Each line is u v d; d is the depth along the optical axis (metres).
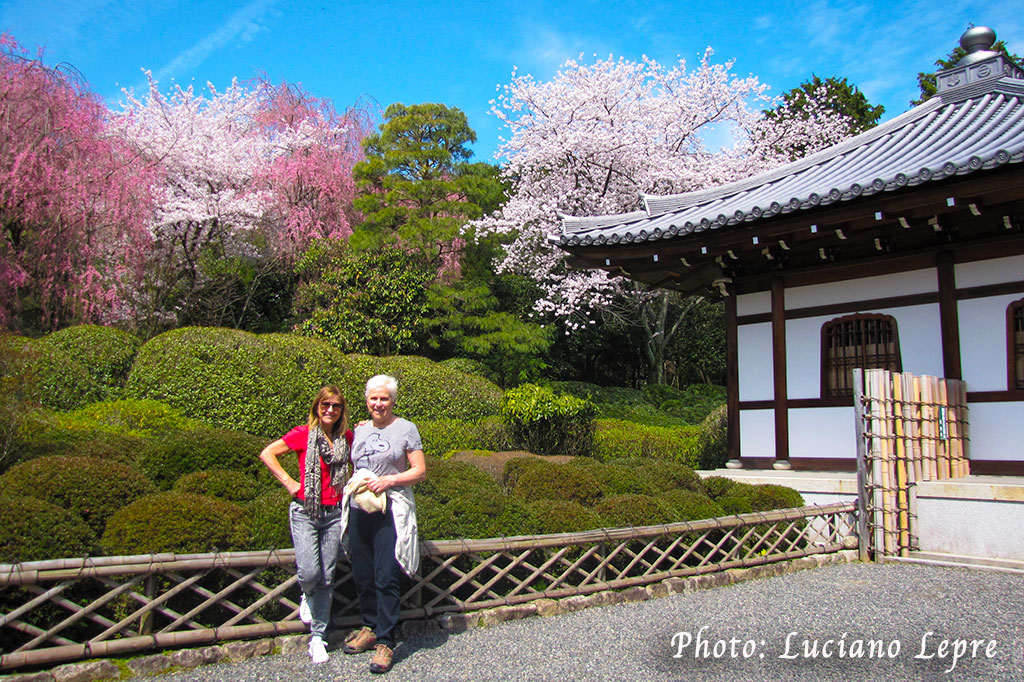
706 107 17.45
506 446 10.20
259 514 3.91
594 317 20.09
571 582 4.73
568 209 16.75
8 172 12.03
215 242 17.08
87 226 13.22
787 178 8.77
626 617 4.16
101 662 3.08
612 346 21.62
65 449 5.36
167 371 9.20
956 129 7.95
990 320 6.58
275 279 16.95
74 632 3.32
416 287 14.51
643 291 18.30
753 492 6.12
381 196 16.89
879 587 4.83
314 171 17.58
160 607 3.33
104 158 13.50
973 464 6.62
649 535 4.82
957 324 6.77
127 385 9.27
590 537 4.55
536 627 3.97
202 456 4.84
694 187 16.45
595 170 16.44
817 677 3.15
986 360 6.59
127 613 3.40
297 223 16.97
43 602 3.16
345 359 10.83
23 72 12.48
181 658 3.26
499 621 4.06
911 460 6.00
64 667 2.99
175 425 8.31
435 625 3.88
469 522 4.43
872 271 7.39
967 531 5.61
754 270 8.20
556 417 9.91
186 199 15.66
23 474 3.79
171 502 3.70
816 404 7.68
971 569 5.31
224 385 9.28
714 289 9.23
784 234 6.72
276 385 9.62
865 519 5.89
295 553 3.38
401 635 3.80
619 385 22.42
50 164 12.57
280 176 17.19
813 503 6.74
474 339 15.55
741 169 16.91
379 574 3.40
